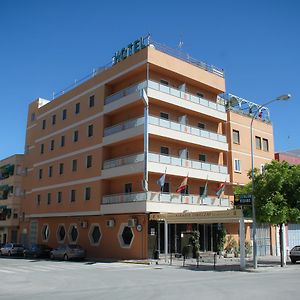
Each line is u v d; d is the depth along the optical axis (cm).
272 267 2550
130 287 1492
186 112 3703
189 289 1409
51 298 1195
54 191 4266
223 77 4041
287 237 4256
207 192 3769
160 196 3166
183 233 3394
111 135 3531
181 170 3397
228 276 1972
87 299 1162
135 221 3225
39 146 4725
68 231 4072
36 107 5178
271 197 2595
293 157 4731
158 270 2369
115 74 3650
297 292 1317
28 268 2523
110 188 3609
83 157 3866
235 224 3884
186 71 3653
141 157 3180
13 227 5356
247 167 4128
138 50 3497
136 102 3366
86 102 3978
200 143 3634
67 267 2608
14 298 1209
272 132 4566
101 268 2522
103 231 3588
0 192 5672
